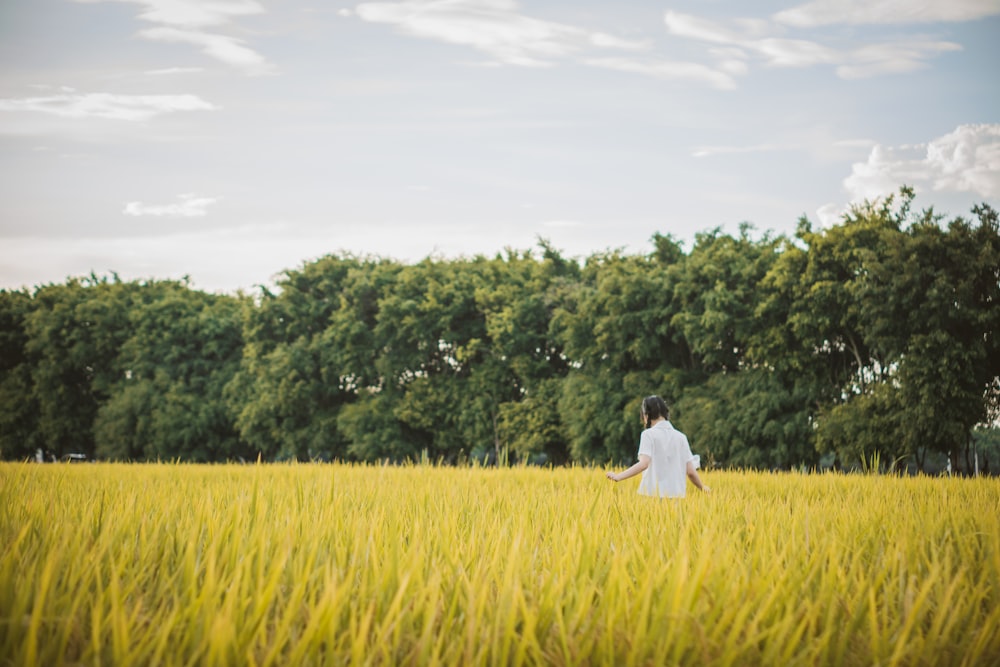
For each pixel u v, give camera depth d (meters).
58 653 2.42
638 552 3.73
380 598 2.93
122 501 5.57
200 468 16.02
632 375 42.66
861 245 35.47
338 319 53.69
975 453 32.12
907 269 31.75
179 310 62.75
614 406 42.41
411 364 52.06
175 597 2.83
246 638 2.48
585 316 45.94
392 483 10.02
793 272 36.94
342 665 2.43
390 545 3.80
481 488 9.02
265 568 3.50
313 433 53.62
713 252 42.47
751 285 40.34
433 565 3.36
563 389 45.50
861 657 2.67
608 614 2.72
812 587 3.43
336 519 4.57
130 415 59.78
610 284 43.88
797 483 10.38
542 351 51.50
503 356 50.00
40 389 65.44
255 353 55.91
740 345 41.56
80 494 7.09
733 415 37.44
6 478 8.33
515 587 2.71
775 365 37.75
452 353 52.91
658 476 7.72
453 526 4.49
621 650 2.54
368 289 55.47
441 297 52.53
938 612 2.89
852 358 37.81
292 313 55.59
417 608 2.81
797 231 37.78
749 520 4.94
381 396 51.88
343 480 10.40
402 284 53.78
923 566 3.93
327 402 55.16
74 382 66.69
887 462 32.69
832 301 35.56
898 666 2.62
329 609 2.51
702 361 43.06
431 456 53.12
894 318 32.62
